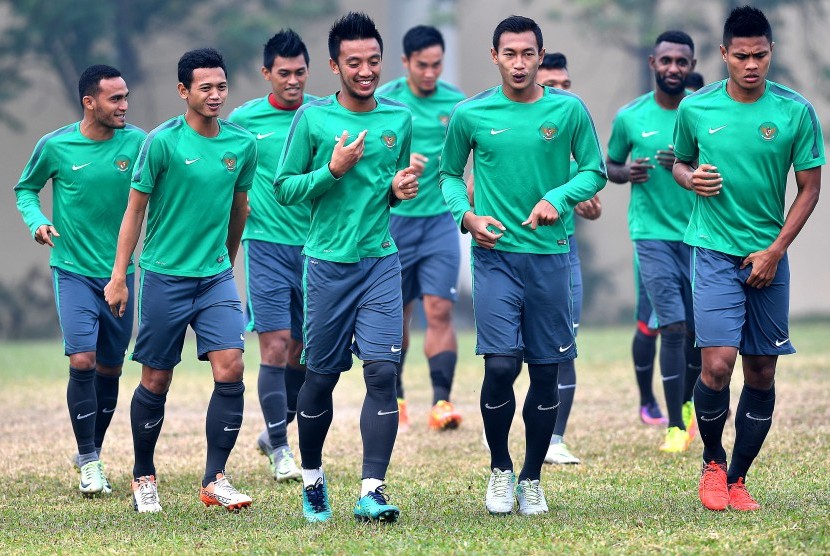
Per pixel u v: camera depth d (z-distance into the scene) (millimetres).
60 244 26266
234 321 23719
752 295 22047
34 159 26359
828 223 106938
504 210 21891
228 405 23547
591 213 29766
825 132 104562
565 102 21938
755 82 21406
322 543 19828
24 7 96250
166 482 26938
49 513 23828
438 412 33406
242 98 105000
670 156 29250
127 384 47656
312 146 22141
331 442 32031
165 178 23234
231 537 20797
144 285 23562
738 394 38625
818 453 27688
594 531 20250
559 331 22109
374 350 21578
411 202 34062
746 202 21781
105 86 25750
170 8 101000
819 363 45812
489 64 113688
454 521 21516
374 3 110312
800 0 101688
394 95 35031
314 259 21906
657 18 99938
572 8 110812
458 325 102000
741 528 20016
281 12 103688
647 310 33312
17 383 47438
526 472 22344
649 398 33969
